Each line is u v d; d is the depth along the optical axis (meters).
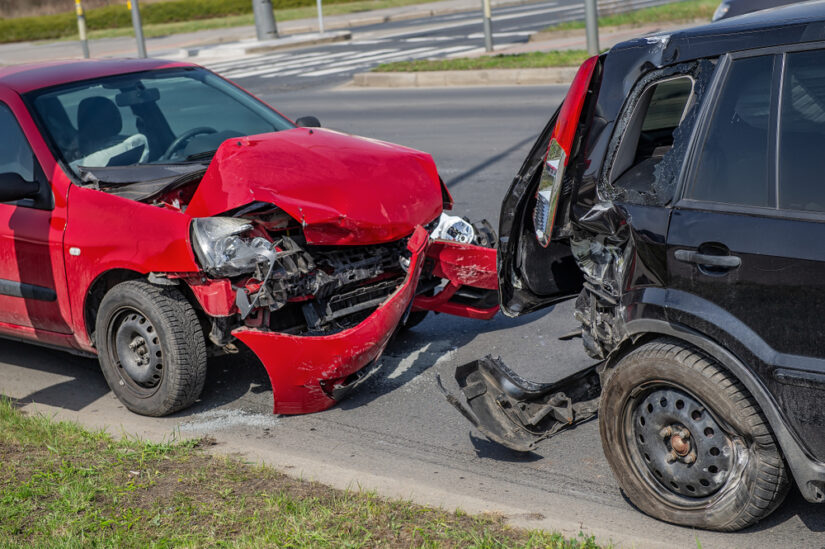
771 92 3.47
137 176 5.44
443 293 5.92
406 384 5.50
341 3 43.88
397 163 5.52
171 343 5.00
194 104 6.34
